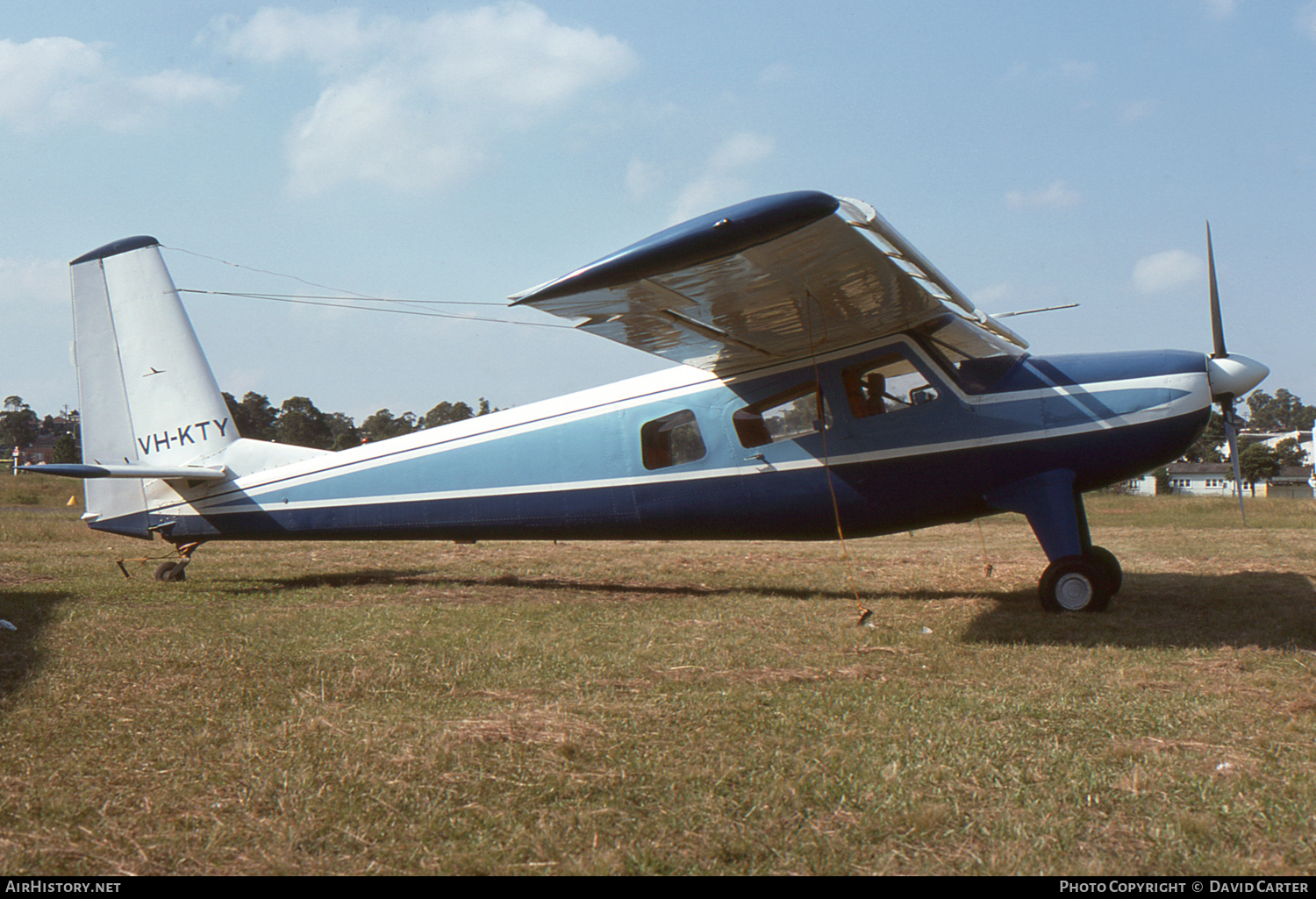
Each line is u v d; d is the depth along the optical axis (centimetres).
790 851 245
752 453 737
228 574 912
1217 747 323
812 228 492
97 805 277
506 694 407
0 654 489
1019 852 241
